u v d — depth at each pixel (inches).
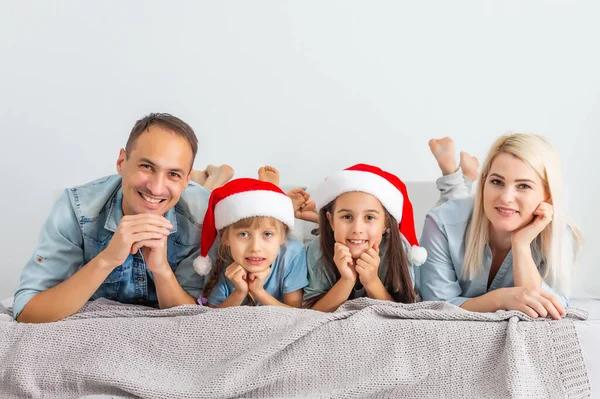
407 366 45.4
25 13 83.8
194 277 60.0
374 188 57.4
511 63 84.0
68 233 55.4
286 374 45.2
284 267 60.2
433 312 48.6
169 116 54.1
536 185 55.3
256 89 84.1
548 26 83.7
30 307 50.9
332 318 47.6
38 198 85.9
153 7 83.7
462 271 60.6
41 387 45.3
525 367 44.4
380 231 58.1
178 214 60.4
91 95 84.4
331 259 60.4
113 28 83.8
